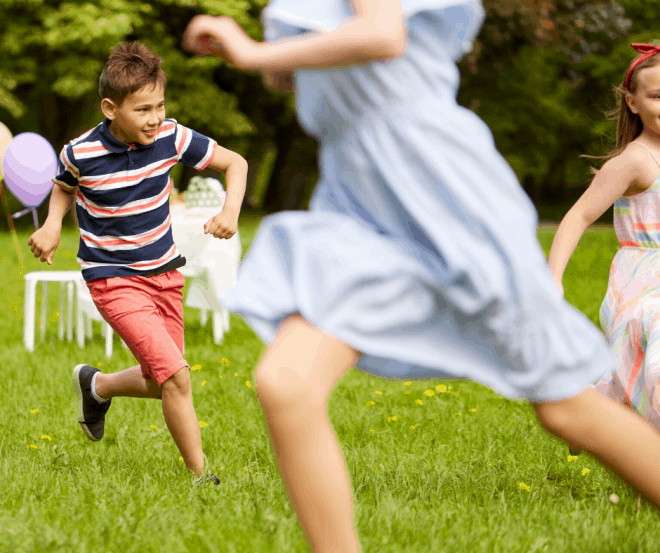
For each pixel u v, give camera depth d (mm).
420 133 3449
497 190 3500
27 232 33312
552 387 3631
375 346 3381
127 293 5812
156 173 5848
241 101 43219
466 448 6914
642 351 5145
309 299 3359
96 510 4883
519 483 5586
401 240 3488
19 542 4383
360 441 7258
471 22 3557
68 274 12188
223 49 3385
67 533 4512
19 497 5258
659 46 5406
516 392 3615
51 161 9242
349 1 3447
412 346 3475
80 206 5871
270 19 3619
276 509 4934
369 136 3484
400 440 7309
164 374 5660
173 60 35344
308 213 3547
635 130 5535
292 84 3803
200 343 12812
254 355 11805
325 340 3348
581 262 23672
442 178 3410
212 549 4266
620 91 5488
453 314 3498
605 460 3850
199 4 33312
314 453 3340
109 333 11609
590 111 43844
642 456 3787
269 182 50656
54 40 30922
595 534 4621
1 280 19469
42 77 34469
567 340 3584
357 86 3469
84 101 37312
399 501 5145
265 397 3334
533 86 44688
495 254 3428
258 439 7207
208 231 5781
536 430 7488
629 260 5398
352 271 3338
